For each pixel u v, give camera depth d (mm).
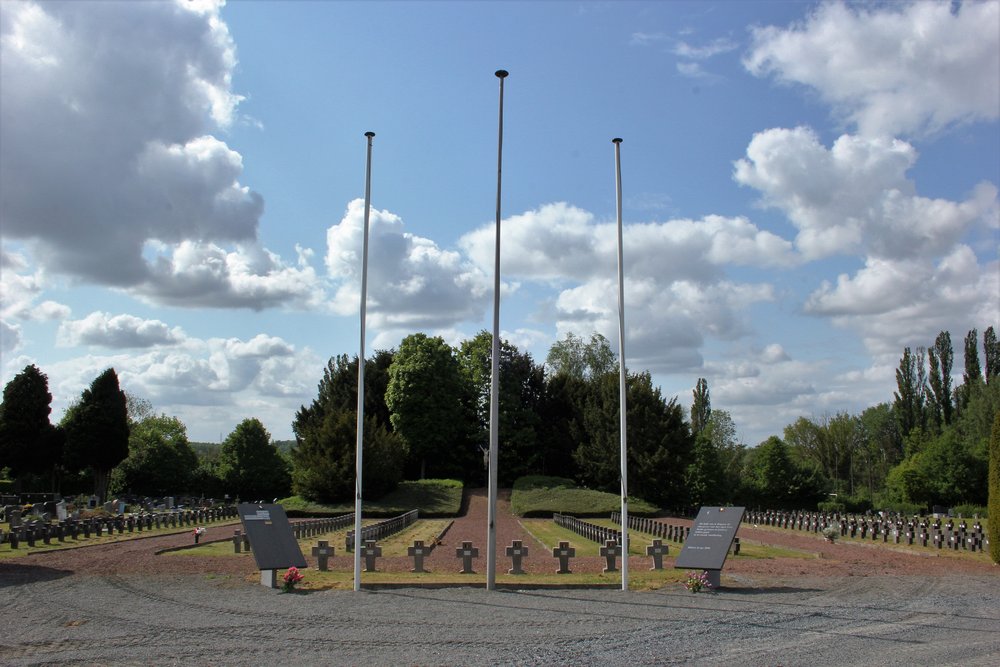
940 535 32531
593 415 76062
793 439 114375
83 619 15242
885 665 11641
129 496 70312
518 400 85438
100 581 20656
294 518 57969
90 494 73438
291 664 11656
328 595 18453
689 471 87188
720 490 87750
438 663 11742
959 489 73125
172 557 26641
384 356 90188
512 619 15430
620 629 14422
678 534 36438
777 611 16469
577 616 15797
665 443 72375
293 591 18953
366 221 21688
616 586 19875
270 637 13602
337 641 13297
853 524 39625
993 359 91062
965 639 13562
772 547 33906
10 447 70375
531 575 21984
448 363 80125
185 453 84375
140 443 81375
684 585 20141
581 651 12570
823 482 90188
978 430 79000
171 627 14461
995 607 17062
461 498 67312
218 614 15852
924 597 18531
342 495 61438
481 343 86875
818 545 34938
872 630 14383
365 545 22766
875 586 20453
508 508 67188
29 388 72125
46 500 61062
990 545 26750
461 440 83312
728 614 16094
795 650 12664
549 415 88000
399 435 73188
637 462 71750
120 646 12852
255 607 16719
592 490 69125
